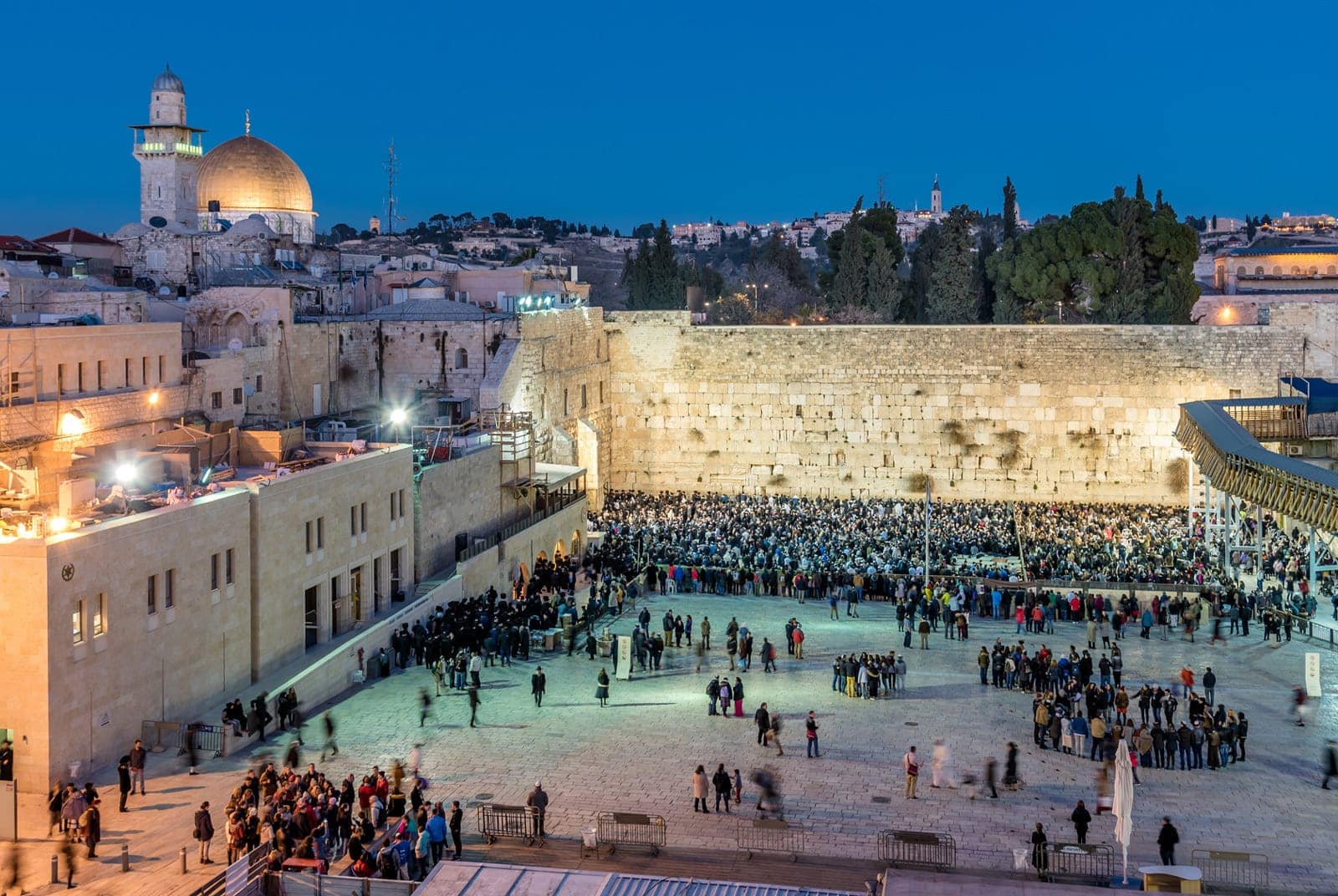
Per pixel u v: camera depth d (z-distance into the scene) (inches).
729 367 3956.7
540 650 2281.0
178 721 1775.3
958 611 2487.7
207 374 2647.6
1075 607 2527.1
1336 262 5634.8
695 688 2037.4
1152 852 1392.7
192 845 1375.5
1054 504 3742.6
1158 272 4407.0
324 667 1941.4
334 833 1350.9
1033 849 1330.0
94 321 2566.4
